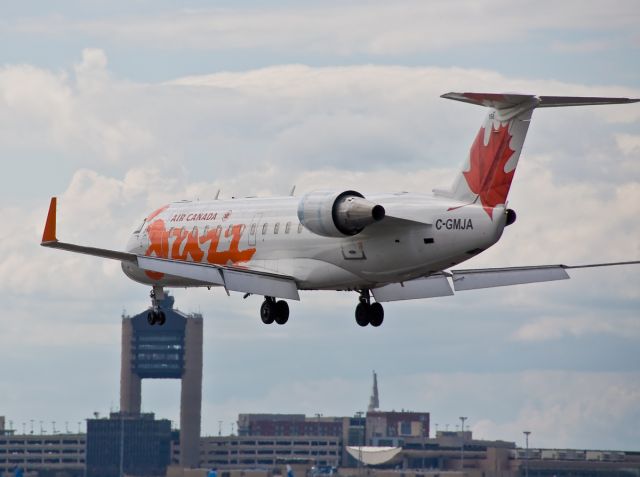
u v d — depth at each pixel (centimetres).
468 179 16562
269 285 17825
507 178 16200
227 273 17588
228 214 19288
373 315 18388
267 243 18462
